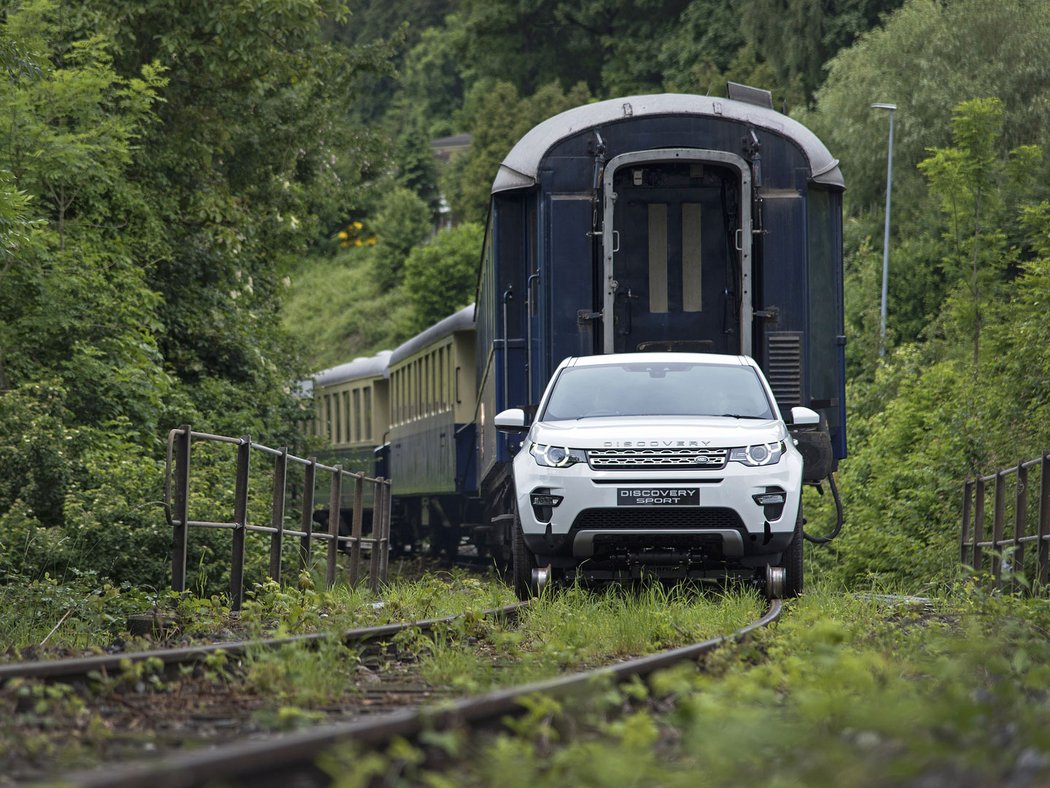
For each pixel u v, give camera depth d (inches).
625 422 576.4
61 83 887.1
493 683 333.1
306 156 1334.9
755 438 560.4
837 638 319.0
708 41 3479.3
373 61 1338.6
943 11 2215.8
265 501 812.0
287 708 272.2
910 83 2170.3
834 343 711.7
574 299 691.4
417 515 1427.2
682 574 569.3
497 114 3905.0
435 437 1177.4
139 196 1007.6
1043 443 897.5
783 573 570.6
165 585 663.8
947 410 1066.1
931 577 908.6
